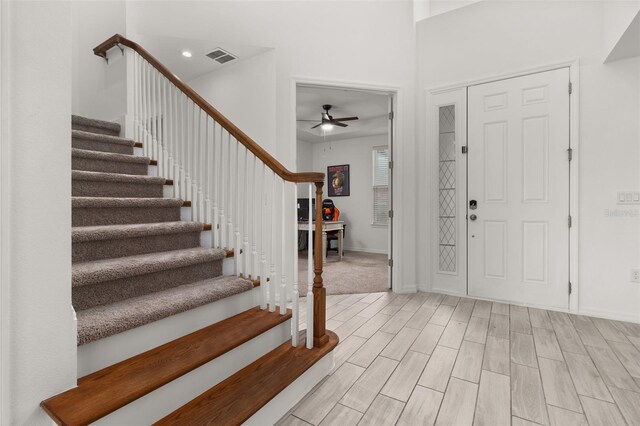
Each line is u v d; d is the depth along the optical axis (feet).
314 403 5.31
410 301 10.69
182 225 7.18
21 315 3.38
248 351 5.52
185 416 4.16
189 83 13.11
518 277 10.21
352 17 11.41
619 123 8.81
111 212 6.86
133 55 10.12
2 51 3.26
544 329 8.25
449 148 11.52
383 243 22.52
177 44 10.62
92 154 7.80
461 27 11.11
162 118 9.48
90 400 3.58
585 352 6.98
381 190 22.65
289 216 10.61
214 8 10.50
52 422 3.60
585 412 5.02
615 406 5.16
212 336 5.38
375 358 6.79
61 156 3.70
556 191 9.61
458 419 4.89
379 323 8.73
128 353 4.61
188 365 4.41
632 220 8.71
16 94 3.34
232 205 7.43
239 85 11.67
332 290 12.09
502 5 10.41
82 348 4.10
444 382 5.88
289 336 6.56
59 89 3.68
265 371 5.28
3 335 3.28
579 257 9.32
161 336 5.05
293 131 10.88
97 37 12.06
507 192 10.34
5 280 3.28
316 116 20.43
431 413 5.03
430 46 11.69
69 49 3.77
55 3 3.64
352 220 23.93
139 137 10.05
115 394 3.70
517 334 7.96
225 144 10.52
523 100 10.07
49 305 3.60
